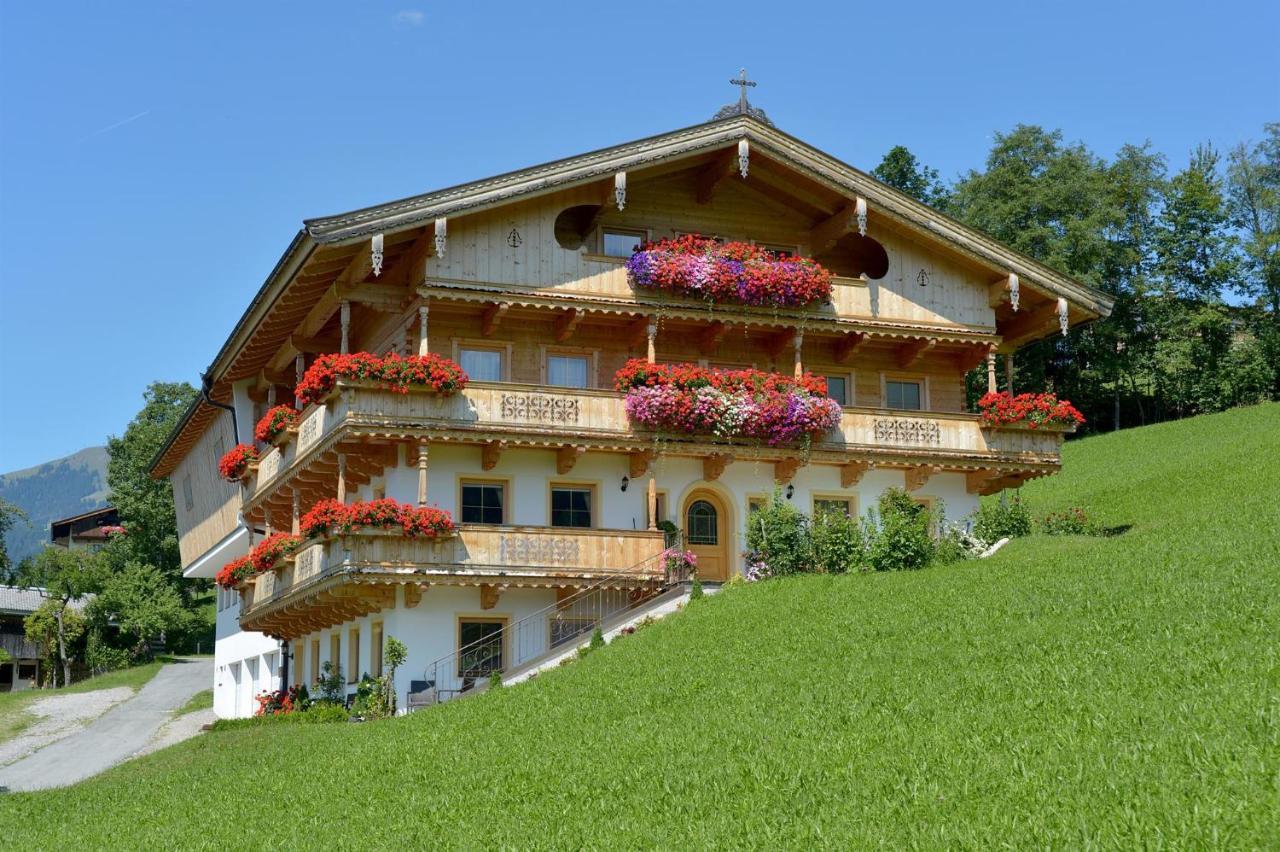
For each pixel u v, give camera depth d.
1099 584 23.73
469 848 15.99
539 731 22.16
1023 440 37.91
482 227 33.25
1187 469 50.66
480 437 32.25
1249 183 76.62
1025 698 17.39
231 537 45.06
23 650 73.25
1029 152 74.81
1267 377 69.19
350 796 20.53
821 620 25.81
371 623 33.38
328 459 33.53
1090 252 70.75
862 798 14.62
